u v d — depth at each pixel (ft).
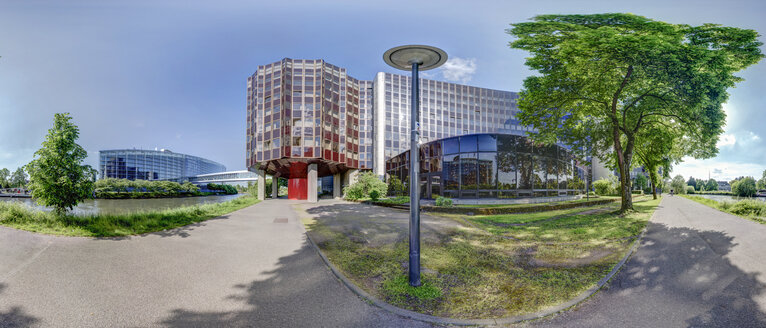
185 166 487.20
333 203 93.86
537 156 85.51
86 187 36.22
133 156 411.13
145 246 26.05
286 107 122.11
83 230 29.37
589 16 36.99
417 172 18.66
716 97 43.91
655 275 19.81
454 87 226.38
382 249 27.99
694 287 17.69
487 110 233.14
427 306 15.66
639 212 50.93
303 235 34.37
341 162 135.74
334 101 133.08
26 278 17.87
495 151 79.66
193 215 47.11
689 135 55.52
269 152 124.98
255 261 23.34
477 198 79.66
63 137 34.71
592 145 68.23
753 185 198.18
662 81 41.55
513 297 16.81
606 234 33.04
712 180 362.12
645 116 54.95
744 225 35.06
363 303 15.88
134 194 220.64
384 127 205.26
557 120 58.23
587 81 48.83
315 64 126.82
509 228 39.34
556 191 90.38
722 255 23.24
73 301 15.39
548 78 52.49
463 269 22.03
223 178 387.14
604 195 128.36
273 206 78.28
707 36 35.24
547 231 36.42
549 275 20.36
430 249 27.94
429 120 216.13
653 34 34.22
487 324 13.80
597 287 17.97
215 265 22.00
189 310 14.83
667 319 14.08
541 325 13.69
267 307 15.30
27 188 33.81
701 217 42.98
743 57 37.09
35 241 24.53
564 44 41.24
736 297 16.22
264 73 130.21
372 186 110.11
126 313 14.37
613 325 13.60
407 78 215.31
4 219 30.12
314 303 15.83
